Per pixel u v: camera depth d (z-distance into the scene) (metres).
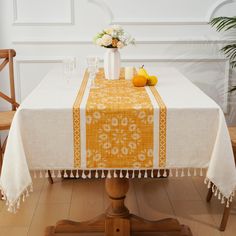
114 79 3.10
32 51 4.17
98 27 4.13
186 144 2.29
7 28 4.11
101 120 2.26
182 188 3.38
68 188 3.38
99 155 2.30
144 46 4.18
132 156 2.30
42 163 2.30
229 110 4.37
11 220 2.89
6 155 2.28
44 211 3.01
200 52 4.21
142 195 3.26
